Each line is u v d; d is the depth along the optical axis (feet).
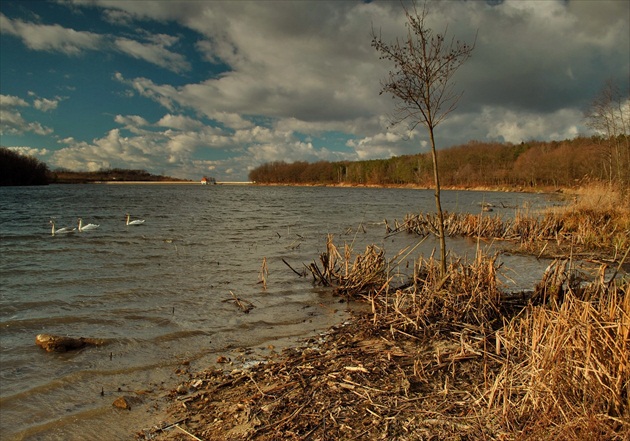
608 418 10.73
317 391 15.35
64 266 40.65
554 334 12.65
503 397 12.72
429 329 21.42
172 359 20.12
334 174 434.71
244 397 15.78
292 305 28.68
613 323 12.33
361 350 19.54
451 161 305.12
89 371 18.75
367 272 31.01
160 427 14.15
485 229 62.85
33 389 17.07
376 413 13.43
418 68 23.57
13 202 131.34
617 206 62.75
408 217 71.56
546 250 49.55
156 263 42.24
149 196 191.42
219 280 35.37
